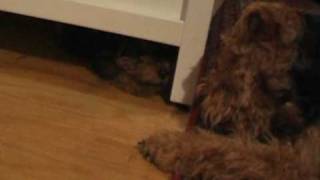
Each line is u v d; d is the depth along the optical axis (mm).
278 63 756
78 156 788
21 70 1018
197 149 745
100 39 1069
